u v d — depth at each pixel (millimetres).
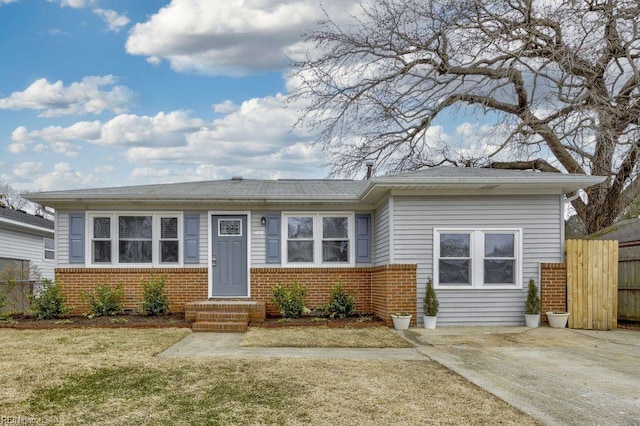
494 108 18406
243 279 12898
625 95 15414
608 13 14539
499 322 11125
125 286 12625
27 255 18453
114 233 12688
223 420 4652
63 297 12008
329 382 6031
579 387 5828
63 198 12156
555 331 10234
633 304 11695
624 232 13117
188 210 12883
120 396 5430
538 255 11219
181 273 12742
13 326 10633
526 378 6281
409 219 11242
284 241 12992
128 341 8859
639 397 5395
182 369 6684
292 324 11102
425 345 8703
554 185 10945
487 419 4637
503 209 11273
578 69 15562
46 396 5402
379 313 11945
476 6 16062
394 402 5199
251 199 12523
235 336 9609
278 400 5281
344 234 13141
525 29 16062
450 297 11125
